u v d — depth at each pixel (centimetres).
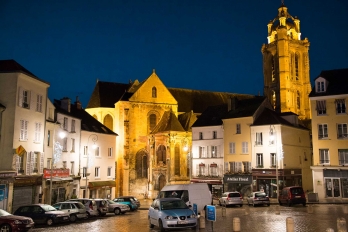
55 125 4062
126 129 6225
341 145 4384
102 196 5278
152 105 6469
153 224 2191
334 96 4478
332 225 2155
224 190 5312
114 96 7050
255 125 5156
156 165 6025
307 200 4134
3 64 3481
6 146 3203
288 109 8581
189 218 2005
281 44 8788
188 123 6400
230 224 2325
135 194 6184
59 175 3991
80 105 5681
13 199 3191
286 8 9369
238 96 8044
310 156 5781
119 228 2295
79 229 2289
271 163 4975
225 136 5456
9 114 3250
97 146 5250
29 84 3509
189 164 5569
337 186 4344
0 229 1988
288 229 1761
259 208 3525
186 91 7519
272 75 9256
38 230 2269
